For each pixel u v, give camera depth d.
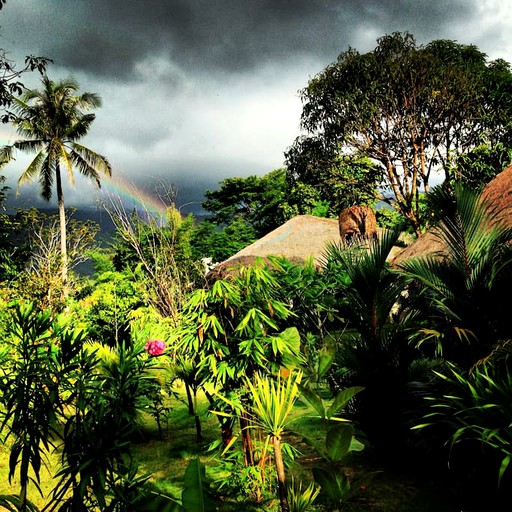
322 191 21.44
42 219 16.23
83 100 22.00
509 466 2.43
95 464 2.09
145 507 1.92
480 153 16.19
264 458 3.04
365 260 3.71
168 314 8.18
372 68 18.02
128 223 9.25
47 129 21.39
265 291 3.32
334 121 19.00
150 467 3.64
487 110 18.42
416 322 3.73
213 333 3.25
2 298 8.42
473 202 3.08
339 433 2.00
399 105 18.48
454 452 2.88
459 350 3.12
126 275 9.16
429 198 3.23
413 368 3.53
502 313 2.99
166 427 4.77
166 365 4.26
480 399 2.45
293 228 13.58
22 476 2.17
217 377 3.12
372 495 2.95
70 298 9.20
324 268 6.07
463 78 17.72
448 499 2.07
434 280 3.26
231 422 3.29
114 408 2.30
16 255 15.42
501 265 2.86
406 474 3.27
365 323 3.78
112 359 3.79
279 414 2.00
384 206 20.83
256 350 3.02
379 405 3.56
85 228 16.41
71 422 2.28
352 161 20.53
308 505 2.37
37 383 2.32
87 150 22.03
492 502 2.61
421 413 3.22
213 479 3.23
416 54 17.88
